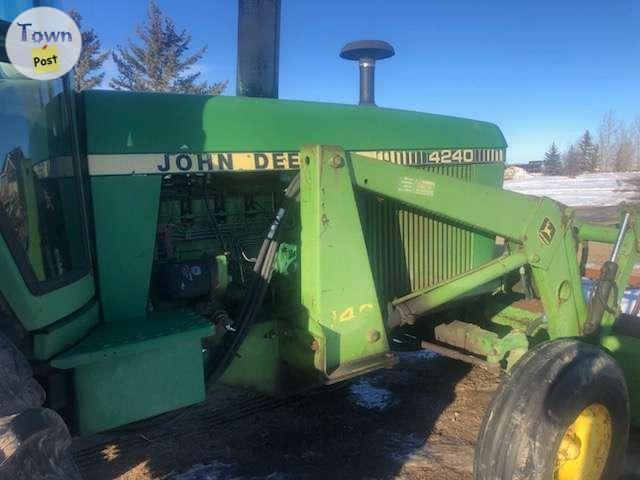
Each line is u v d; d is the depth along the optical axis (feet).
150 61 90.58
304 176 9.06
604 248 38.32
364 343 9.59
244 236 10.49
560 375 8.38
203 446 11.80
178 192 9.71
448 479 10.62
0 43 6.52
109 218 8.62
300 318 9.52
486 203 10.28
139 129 8.88
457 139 13.21
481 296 14.14
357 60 14.93
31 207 6.72
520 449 8.07
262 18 12.48
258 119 10.13
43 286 6.61
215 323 9.15
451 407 13.56
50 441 4.91
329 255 9.06
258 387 10.18
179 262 9.39
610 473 9.41
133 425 8.51
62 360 6.75
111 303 8.68
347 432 12.41
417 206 9.78
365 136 11.44
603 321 11.27
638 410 11.18
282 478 10.70
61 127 7.50
